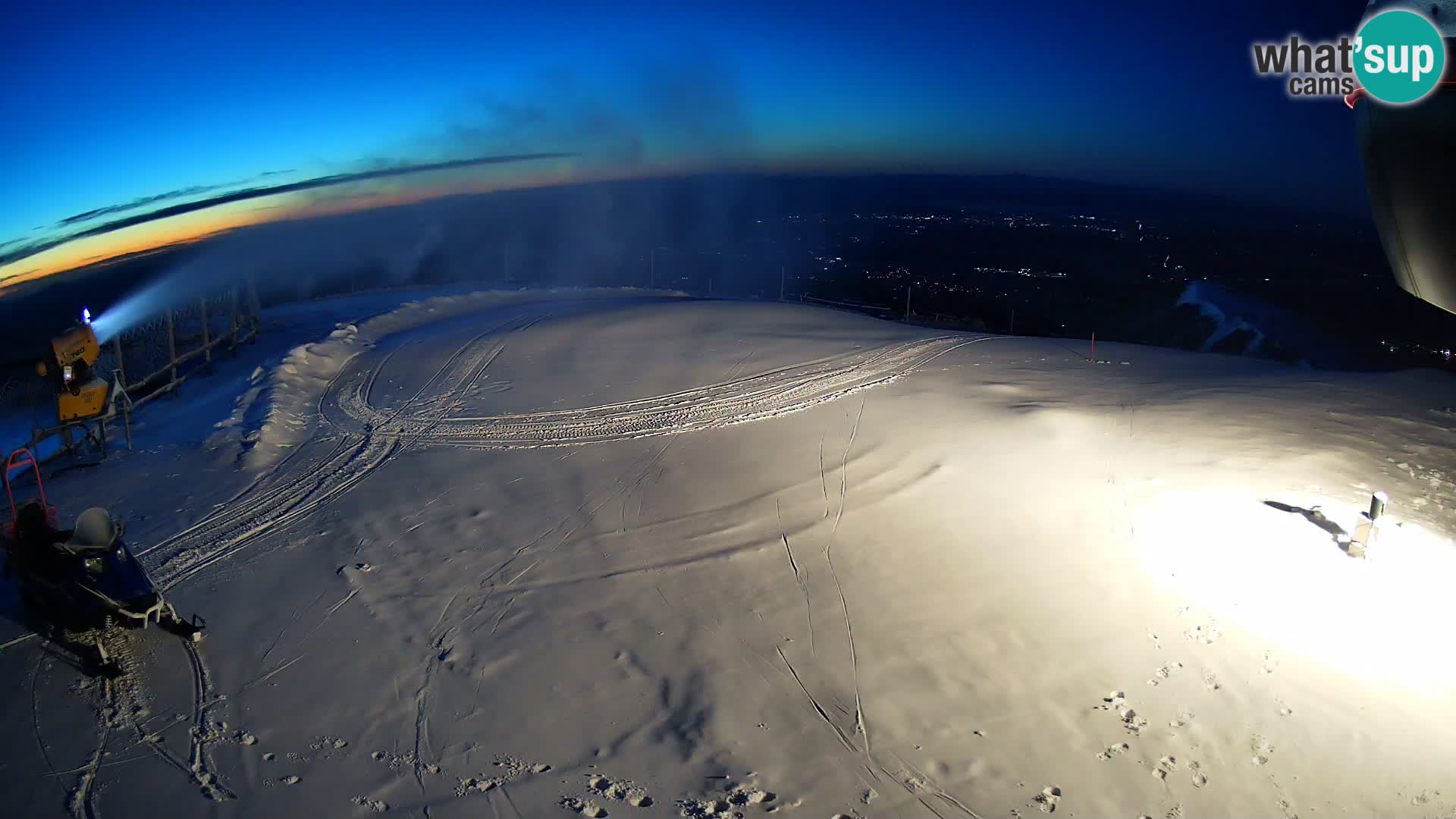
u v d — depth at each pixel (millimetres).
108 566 7121
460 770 5996
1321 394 15086
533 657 7344
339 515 9867
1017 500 10617
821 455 11945
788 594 8539
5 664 6891
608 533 9648
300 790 5719
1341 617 8234
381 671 7047
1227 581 8844
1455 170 6508
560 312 20797
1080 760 6391
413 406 13695
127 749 6031
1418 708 7012
